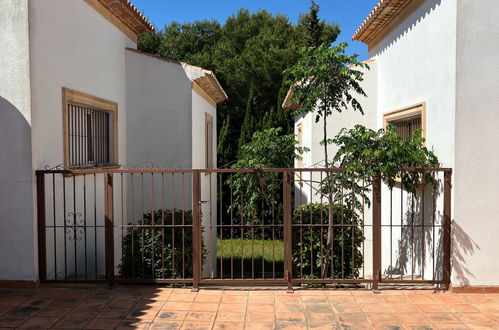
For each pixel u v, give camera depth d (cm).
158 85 748
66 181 552
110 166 676
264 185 628
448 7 496
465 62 474
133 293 487
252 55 1964
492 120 475
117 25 727
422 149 520
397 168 475
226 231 1533
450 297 474
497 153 477
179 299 470
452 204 485
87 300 462
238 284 533
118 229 720
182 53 2228
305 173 1052
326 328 395
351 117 808
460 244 483
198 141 848
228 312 434
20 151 473
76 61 577
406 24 645
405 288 507
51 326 396
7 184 477
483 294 483
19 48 465
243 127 1603
